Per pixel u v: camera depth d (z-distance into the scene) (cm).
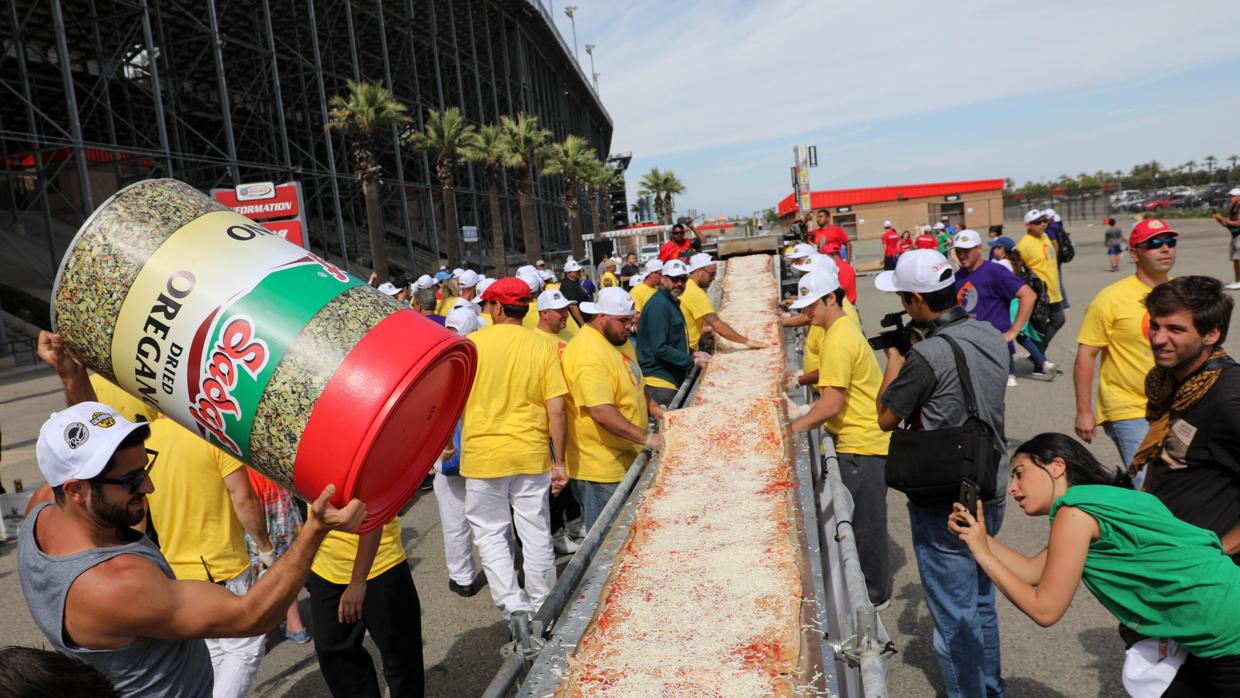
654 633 253
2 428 1275
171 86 3575
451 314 589
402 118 3522
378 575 352
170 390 201
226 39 3088
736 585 279
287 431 195
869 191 6981
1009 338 677
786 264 1230
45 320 2584
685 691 219
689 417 471
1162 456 292
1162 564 219
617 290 467
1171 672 229
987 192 6938
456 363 227
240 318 196
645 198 8819
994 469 306
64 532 202
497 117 6756
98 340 204
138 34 3297
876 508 437
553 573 460
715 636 247
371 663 361
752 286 1034
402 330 207
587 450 479
